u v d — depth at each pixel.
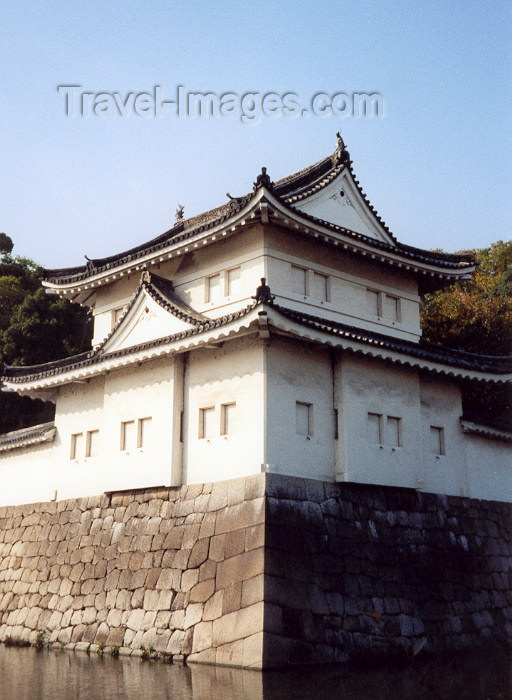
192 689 13.41
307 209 20.64
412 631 18.30
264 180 17.73
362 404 19.34
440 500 20.98
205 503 18.08
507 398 29.12
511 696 13.15
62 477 22.86
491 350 31.20
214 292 20.59
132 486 19.94
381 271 22.25
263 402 17.42
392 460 19.66
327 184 21.22
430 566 19.75
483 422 22.64
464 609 20.03
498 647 20.19
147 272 21.27
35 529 23.12
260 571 16.00
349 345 18.17
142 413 20.27
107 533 20.39
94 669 15.89
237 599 16.27
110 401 21.34
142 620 18.19
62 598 20.77
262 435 17.22
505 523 22.89
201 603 17.05
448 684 14.21
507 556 22.41
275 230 19.61
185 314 19.38
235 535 16.95
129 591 18.89
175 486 18.95
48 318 37.44
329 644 16.44
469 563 20.94
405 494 20.09
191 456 18.94
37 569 22.22
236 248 20.08
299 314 18.31
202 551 17.58
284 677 14.54
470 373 21.05
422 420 21.28
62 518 22.19
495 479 23.16
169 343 18.75
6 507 24.92
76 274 24.56
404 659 17.38
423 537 19.98
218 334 17.56
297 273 20.02
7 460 25.72
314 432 18.42
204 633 16.67
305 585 16.59
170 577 18.03
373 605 17.81
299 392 18.31
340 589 17.30
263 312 16.28
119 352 20.08
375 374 19.98
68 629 20.02
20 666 16.50
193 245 20.14
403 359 19.41
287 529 16.80
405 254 21.53
